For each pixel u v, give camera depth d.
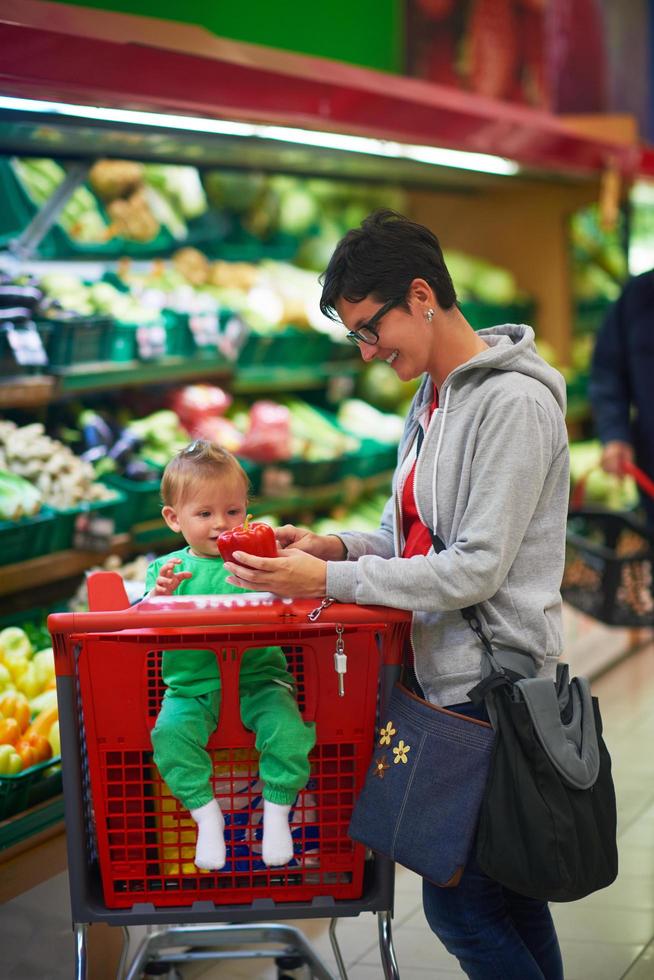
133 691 2.05
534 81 7.75
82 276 4.26
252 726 2.11
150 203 4.67
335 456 4.91
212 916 2.12
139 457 4.07
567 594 4.68
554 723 2.03
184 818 2.17
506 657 2.06
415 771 2.03
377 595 2.02
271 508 4.59
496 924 2.14
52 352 3.75
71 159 4.09
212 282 4.92
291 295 5.00
